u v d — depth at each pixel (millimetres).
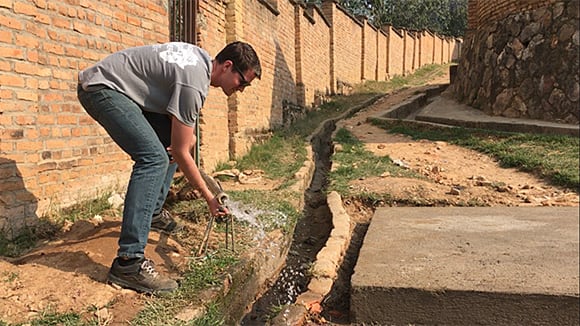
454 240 4324
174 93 2828
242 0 8367
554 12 10578
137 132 2885
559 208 5473
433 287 3229
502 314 3145
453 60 37875
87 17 4406
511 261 3725
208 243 3826
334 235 4688
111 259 3273
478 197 6102
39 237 3693
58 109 4074
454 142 9750
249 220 4574
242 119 8367
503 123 10117
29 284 2840
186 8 6504
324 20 16484
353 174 7129
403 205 5992
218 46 7559
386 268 3619
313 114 14000
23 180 3709
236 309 3307
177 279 3100
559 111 10148
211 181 3275
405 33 27703
